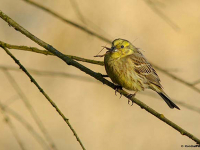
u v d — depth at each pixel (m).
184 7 17.14
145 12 15.97
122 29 15.10
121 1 15.80
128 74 9.04
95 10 15.06
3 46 6.49
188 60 15.80
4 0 15.41
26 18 15.10
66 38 14.47
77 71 14.53
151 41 15.80
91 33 7.10
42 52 6.79
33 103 13.80
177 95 14.81
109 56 8.98
